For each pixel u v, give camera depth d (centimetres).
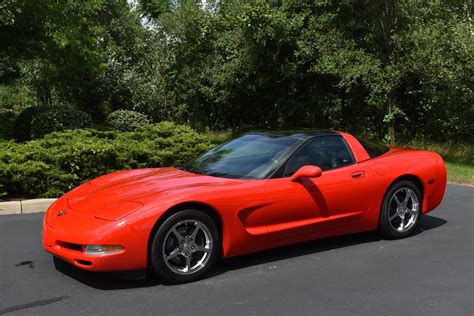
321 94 1733
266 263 461
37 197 727
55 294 384
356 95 1689
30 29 1266
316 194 476
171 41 1905
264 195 446
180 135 952
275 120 1955
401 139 1623
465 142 1528
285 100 1800
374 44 1423
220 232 432
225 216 425
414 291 392
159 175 491
